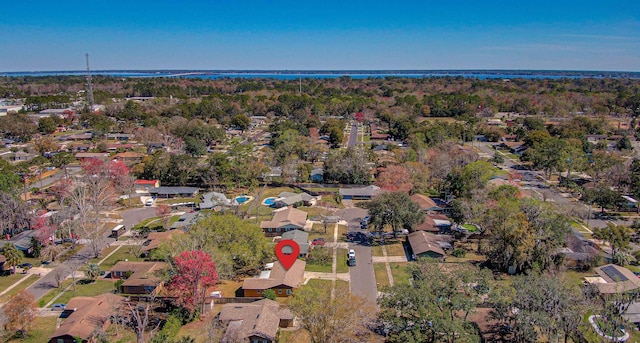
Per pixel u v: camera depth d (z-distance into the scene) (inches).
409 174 4694.9
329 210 4197.8
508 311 2080.5
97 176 4357.8
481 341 2059.5
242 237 2915.8
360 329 2172.7
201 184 5032.0
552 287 2075.5
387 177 4591.5
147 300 2593.5
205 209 4217.5
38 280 2888.8
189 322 2363.4
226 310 2346.2
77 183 4313.5
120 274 2878.9
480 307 2354.8
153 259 3139.8
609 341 2027.6
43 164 5482.3
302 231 3516.2
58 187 4205.2
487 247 3154.5
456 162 5019.7
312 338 2001.7
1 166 4936.0
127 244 3474.4
